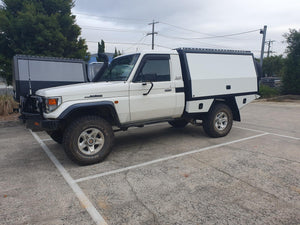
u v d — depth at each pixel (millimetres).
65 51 12000
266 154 4551
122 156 4570
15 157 4625
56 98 3717
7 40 10867
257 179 3414
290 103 14867
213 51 5598
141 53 4523
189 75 5020
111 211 2654
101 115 4438
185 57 5043
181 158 4383
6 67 10875
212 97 5465
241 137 5926
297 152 4668
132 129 7156
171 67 4875
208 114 5586
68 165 4129
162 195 2994
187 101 5090
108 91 4121
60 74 7223
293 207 2666
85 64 8203
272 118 9141
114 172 3768
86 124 3943
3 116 8883
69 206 2775
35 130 3955
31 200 2928
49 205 2805
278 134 6273
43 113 3949
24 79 6605
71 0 12492
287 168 3820
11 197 3010
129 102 4336
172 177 3535
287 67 18000
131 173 3715
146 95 4527
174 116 5176
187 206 2727
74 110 3828
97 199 2924
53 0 11578
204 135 6156
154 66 4676
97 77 5766
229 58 5891
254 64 6520
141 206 2746
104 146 4188
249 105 13914
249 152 4684
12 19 10492
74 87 3988
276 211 2592
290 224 2367
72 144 3861
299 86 17297
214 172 3695
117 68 4969
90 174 3705
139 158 4438
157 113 4785
